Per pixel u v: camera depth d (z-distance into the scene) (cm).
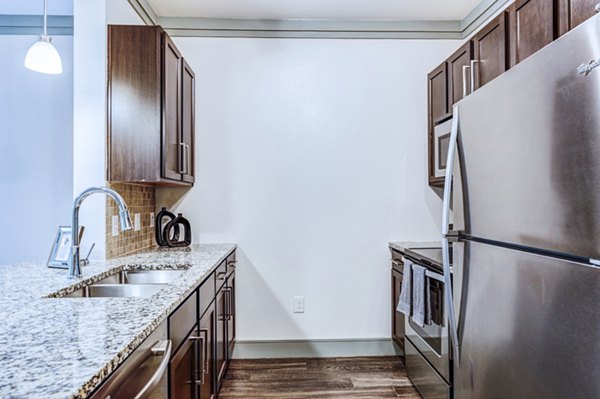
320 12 288
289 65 300
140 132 214
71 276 163
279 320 297
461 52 234
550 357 97
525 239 108
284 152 300
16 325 100
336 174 301
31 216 286
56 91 285
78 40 212
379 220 303
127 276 198
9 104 285
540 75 101
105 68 212
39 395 63
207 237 296
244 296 297
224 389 243
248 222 298
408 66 304
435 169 276
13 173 285
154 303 122
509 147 115
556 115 95
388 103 304
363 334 300
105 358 78
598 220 82
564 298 92
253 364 283
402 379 257
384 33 303
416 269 226
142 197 268
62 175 286
